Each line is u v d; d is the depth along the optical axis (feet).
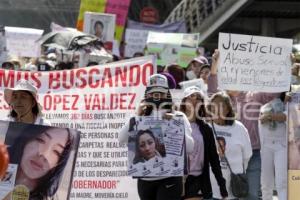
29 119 26.63
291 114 33.73
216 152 30.63
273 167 36.27
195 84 40.16
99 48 59.57
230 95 37.96
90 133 32.19
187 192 30.30
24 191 23.79
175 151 27.25
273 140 35.83
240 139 33.91
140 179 27.73
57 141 24.13
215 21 123.03
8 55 61.36
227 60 37.27
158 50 63.26
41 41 61.21
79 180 31.89
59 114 32.35
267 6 131.03
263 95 37.73
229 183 33.73
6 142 23.79
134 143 27.30
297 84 39.29
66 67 55.47
